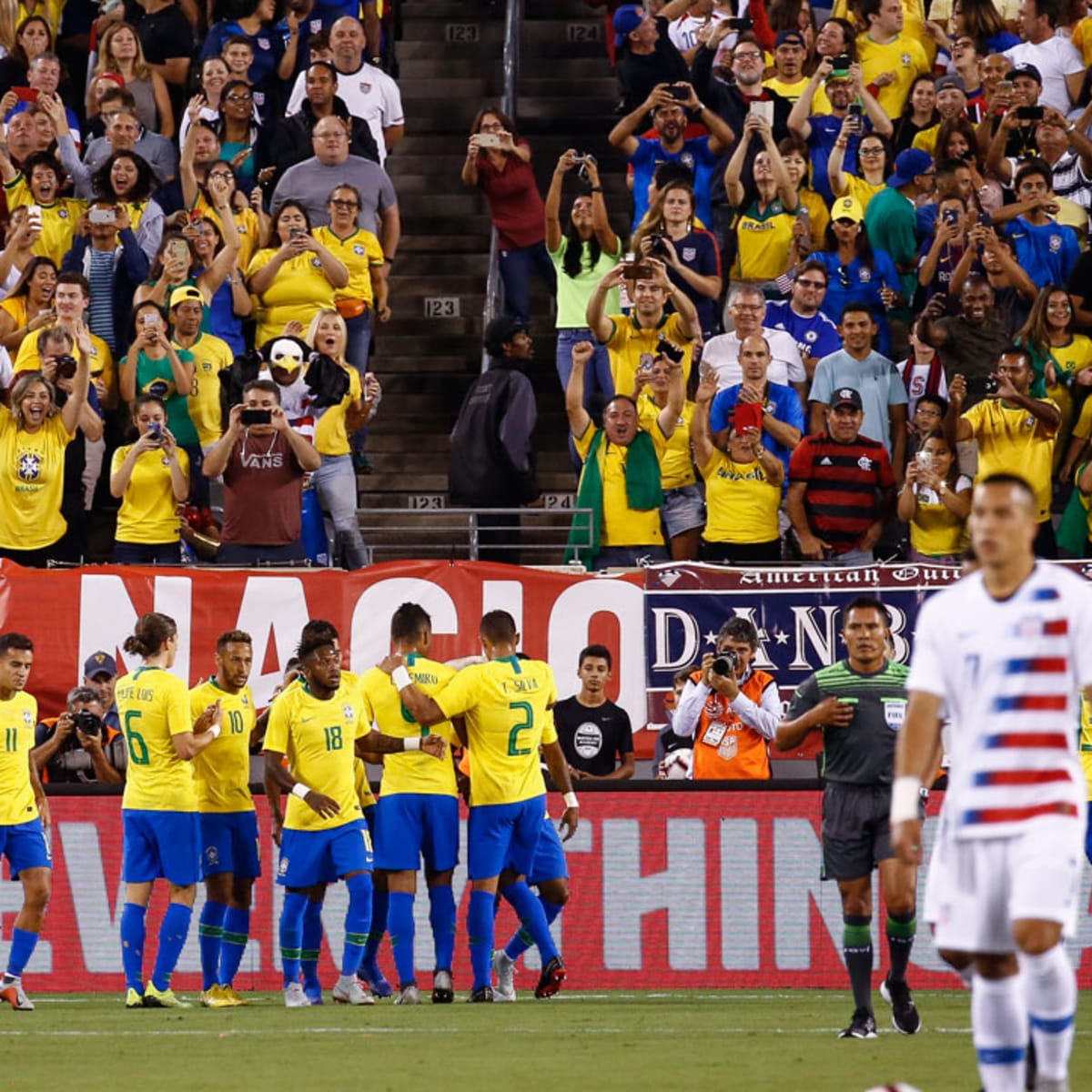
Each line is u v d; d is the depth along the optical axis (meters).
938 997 43.16
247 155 64.06
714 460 53.78
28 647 39.84
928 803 45.69
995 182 63.75
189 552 54.91
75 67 76.25
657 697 51.44
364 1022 36.56
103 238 58.69
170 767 40.66
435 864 41.78
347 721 40.78
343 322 55.75
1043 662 20.45
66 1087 26.30
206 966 41.56
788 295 60.66
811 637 51.19
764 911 45.75
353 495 55.34
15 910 46.12
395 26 80.06
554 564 62.00
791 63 67.69
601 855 46.06
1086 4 71.50
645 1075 27.27
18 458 53.69
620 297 60.59
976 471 54.22
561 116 75.69
